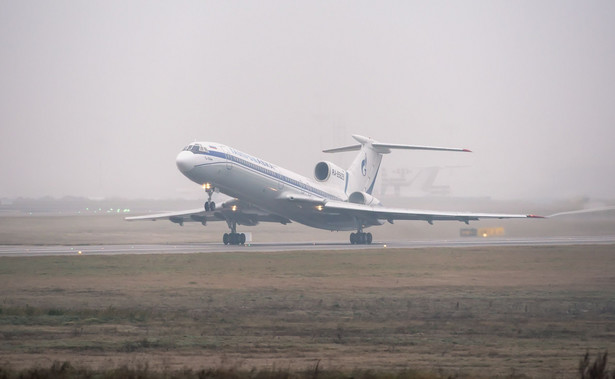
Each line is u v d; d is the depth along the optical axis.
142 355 49.69
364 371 43.66
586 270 108.31
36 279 93.81
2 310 67.62
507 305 75.69
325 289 87.75
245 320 65.69
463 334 59.22
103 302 76.00
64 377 41.16
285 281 94.94
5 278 94.56
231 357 49.12
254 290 86.19
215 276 99.25
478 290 87.38
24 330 58.84
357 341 55.84
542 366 46.66
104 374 42.06
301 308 73.31
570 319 67.12
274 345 53.81
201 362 47.03
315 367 44.06
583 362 43.28
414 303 77.00
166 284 90.56
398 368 45.53
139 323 63.22
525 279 98.00
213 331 59.75
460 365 46.88
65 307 72.44
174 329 60.41
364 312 71.06
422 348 53.19
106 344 53.44
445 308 73.62
